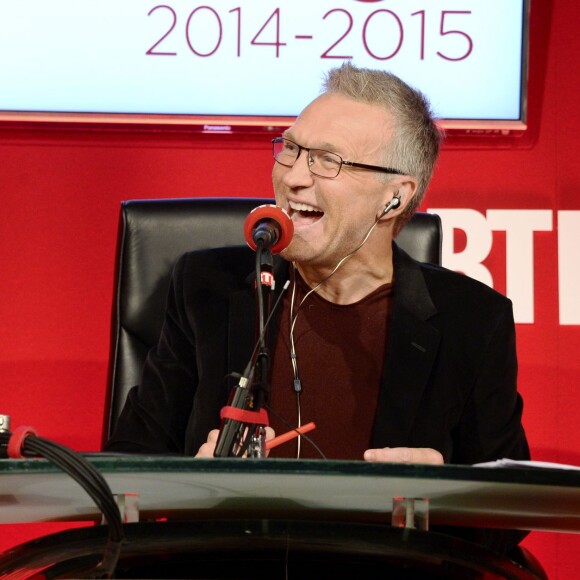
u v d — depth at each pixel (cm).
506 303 743
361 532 394
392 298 721
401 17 1054
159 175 1091
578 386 1082
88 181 1089
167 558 391
